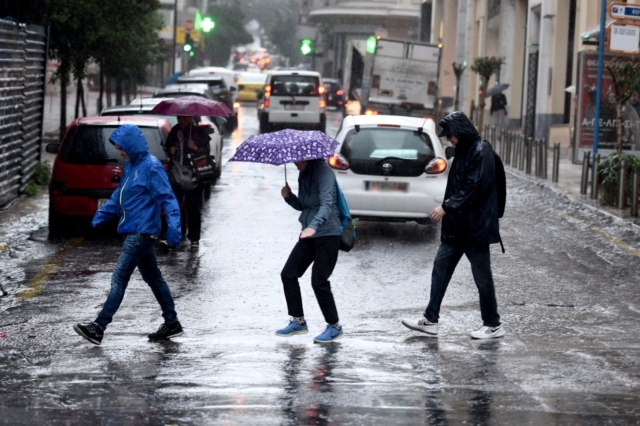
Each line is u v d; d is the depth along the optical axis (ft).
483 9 215.10
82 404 28.55
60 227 62.39
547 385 30.94
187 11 374.63
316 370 32.65
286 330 37.81
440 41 273.33
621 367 33.30
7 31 72.23
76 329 35.55
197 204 57.88
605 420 27.30
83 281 48.24
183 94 111.96
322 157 35.88
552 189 92.22
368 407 28.32
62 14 109.70
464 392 30.04
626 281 50.16
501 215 38.06
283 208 76.79
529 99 172.14
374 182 63.72
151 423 26.73
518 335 38.32
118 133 36.22
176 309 42.42
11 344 36.09
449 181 37.32
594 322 40.83
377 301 44.50
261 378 31.58
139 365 33.22
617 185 78.38
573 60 150.61
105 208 36.81
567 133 149.48
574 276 51.37
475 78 224.33
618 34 84.38
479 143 36.81
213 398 29.22
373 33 385.09
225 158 120.47
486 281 37.42
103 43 116.37
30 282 47.80
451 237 37.35
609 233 66.80
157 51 175.73
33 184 82.43
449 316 41.63
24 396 29.40
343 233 37.29
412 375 32.07
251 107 275.80
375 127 64.69
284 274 37.70
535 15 169.89
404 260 55.67
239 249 58.08
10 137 75.05
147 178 36.19
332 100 274.77
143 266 36.94
